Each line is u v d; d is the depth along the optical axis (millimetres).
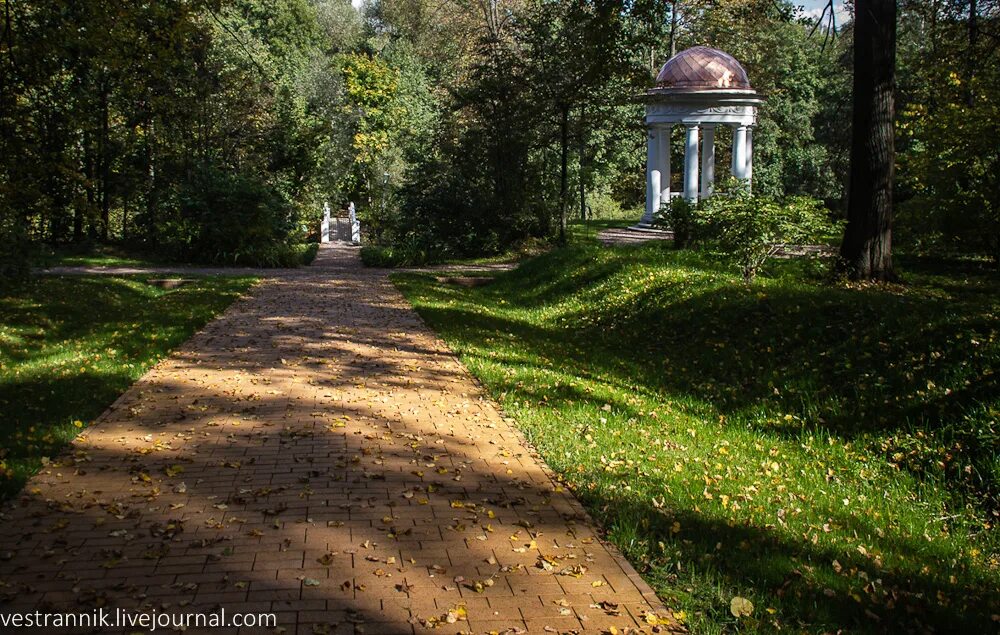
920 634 3746
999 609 4141
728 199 14773
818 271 14266
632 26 21562
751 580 4078
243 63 29281
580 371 9797
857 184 13453
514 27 31484
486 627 3539
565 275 17938
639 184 47094
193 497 5090
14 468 5430
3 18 13453
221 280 18969
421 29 54938
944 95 17953
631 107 37844
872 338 9016
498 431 6906
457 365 9664
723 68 28766
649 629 3559
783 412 8211
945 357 7891
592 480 5598
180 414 7090
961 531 5379
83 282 17250
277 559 4188
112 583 3873
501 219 27531
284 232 25609
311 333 11648
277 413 7184
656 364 10688
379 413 7301
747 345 10391
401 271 23000
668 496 5352
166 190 25750
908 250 19344
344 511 4902
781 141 42156
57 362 9281
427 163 28453
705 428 7535
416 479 5543
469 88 30312
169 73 24266
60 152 15156
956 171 16203
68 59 17016
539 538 4570
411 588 3900
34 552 4223
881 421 7363
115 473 5531
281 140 31094
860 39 13078
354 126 46406
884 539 5039
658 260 16734
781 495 5699
